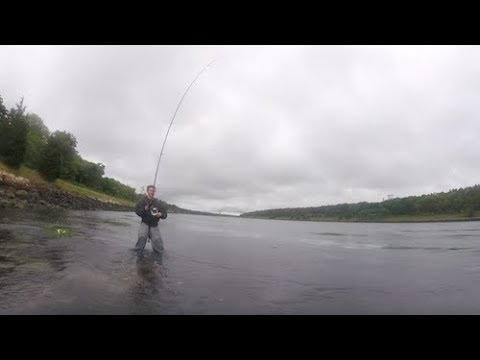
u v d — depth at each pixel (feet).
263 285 12.67
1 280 10.40
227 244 28.50
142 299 9.85
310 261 19.89
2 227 23.34
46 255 14.98
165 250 21.09
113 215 67.87
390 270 17.04
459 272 16.58
